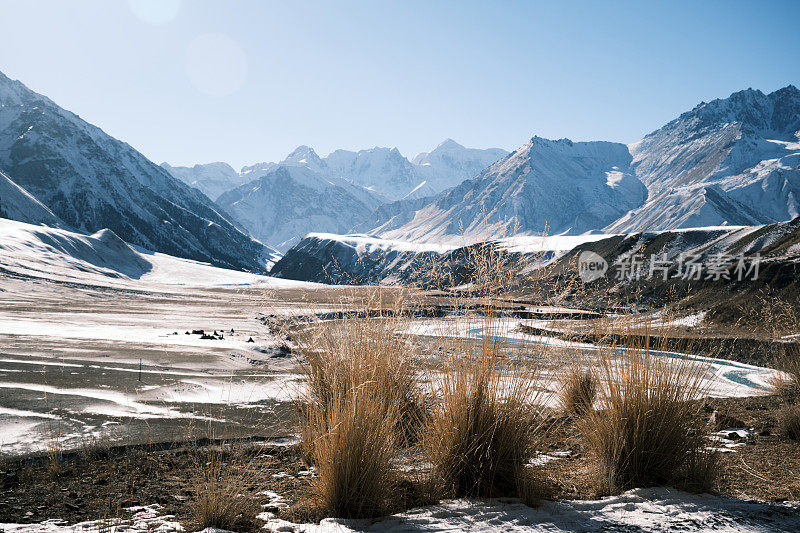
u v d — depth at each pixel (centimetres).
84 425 553
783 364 896
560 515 312
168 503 347
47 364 930
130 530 288
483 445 363
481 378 376
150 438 511
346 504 319
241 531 292
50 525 298
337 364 427
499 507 328
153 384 788
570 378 537
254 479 399
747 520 304
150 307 3988
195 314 3394
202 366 1014
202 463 441
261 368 1007
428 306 405
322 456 341
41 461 442
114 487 379
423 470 381
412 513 318
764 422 673
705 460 400
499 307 389
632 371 409
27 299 4069
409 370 449
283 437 528
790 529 290
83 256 9900
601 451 413
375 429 340
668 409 400
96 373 865
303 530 288
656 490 368
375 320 432
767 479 402
